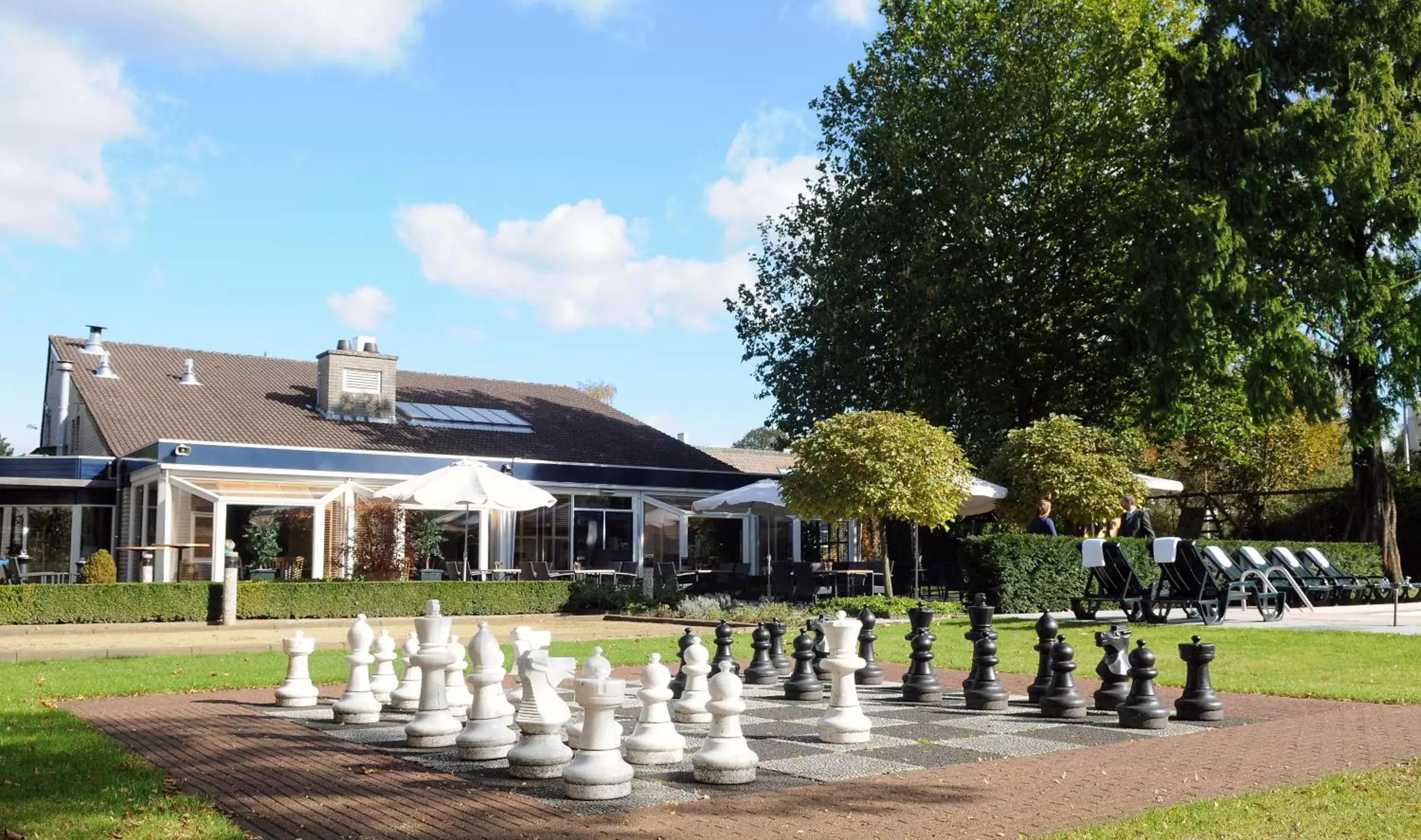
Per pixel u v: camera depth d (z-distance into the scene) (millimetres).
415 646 10078
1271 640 16297
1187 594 18875
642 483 33594
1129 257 29203
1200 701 9672
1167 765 7559
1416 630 17516
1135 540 22047
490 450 33094
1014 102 31094
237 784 6914
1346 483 42469
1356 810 6160
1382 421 29109
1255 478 41812
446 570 29859
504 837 5617
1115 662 10234
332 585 24438
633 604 25281
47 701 11094
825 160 35188
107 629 21391
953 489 23328
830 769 7465
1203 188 28359
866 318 32000
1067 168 33125
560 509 32406
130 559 27734
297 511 27578
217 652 16953
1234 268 26906
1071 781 7023
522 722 7191
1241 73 28188
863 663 8734
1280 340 27188
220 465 26812
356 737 8805
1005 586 21672
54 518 28500
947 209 31641
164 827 5801
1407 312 27922
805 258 34844
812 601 24875
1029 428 28203
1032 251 33219
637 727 7840
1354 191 26672
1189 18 33594
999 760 7781
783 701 11016
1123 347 29656
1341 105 27297
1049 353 33812
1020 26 32094
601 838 5582
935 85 33219
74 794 6555
